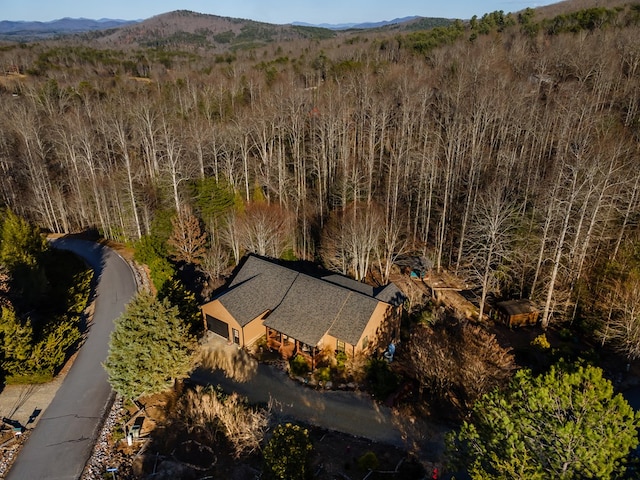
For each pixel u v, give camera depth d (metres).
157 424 27.28
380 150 64.25
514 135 57.25
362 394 31.22
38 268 34.75
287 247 46.94
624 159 41.53
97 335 35.25
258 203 51.53
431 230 54.97
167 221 47.78
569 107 49.31
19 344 28.41
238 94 83.50
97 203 56.84
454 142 52.91
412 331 38.06
